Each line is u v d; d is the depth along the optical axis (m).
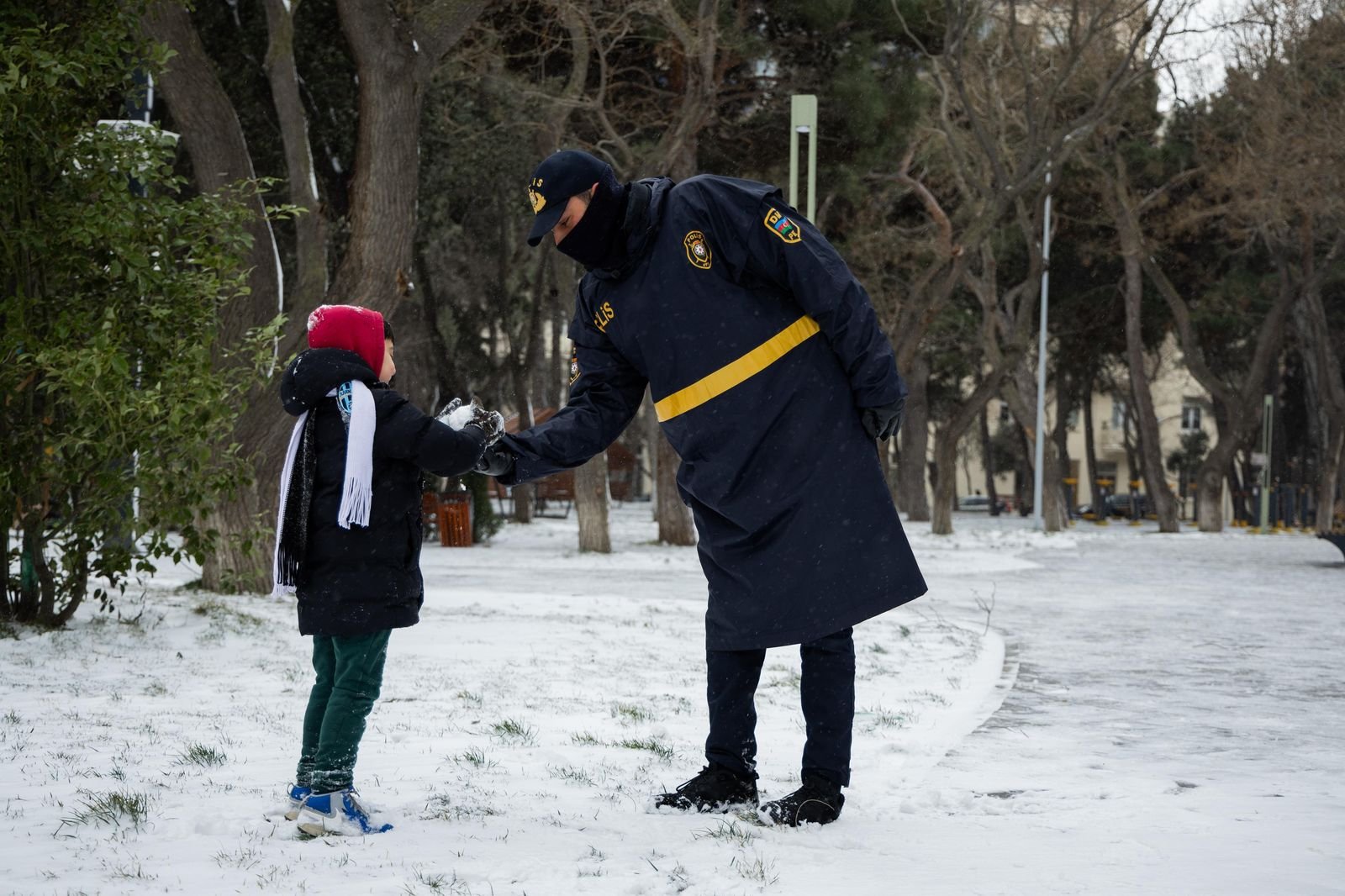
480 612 12.44
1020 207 31.44
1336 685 8.43
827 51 23.39
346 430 4.06
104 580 13.19
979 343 39.72
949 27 24.00
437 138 23.78
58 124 9.08
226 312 12.80
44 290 9.13
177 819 4.10
